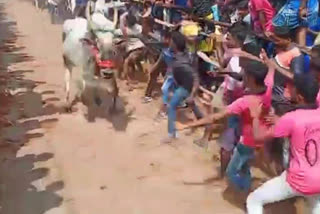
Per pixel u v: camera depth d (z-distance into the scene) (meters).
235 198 6.48
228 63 7.11
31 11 24.44
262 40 7.44
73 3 16.77
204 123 5.56
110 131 8.78
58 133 8.72
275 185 4.88
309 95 4.79
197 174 7.15
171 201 6.46
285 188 4.81
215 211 6.21
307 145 4.58
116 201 6.47
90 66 8.80
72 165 7.49
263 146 6.80
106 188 6.81
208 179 7.00
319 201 4.81
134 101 10.30
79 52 9.16
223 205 6.34
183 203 6.40
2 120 9.37
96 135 8.61
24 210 6.31
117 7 11.20
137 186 6.85
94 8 10.24
